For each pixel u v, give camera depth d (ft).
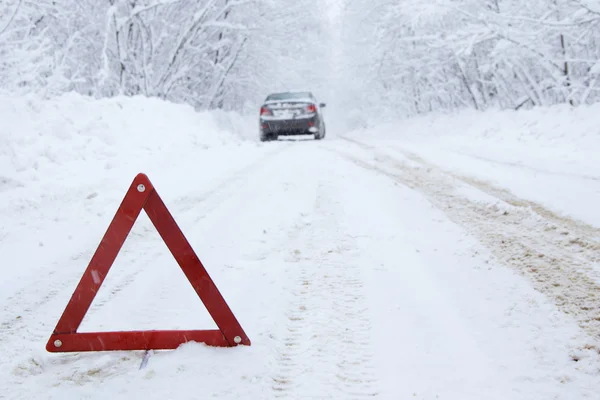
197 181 24.71
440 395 6.86
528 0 41.81
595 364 7.47
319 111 56.59
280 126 50.90
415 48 64.23
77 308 8.44
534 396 6.73
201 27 54.70
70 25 47.67
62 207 19.34
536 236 14.39
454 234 14.99
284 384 7.36
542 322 8.93
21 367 8.09
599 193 18.43
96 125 30.22
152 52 51.85
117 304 10.51
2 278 12.47
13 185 21.16
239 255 13.58
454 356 7.89
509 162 27.20
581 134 29.99
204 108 64.75
